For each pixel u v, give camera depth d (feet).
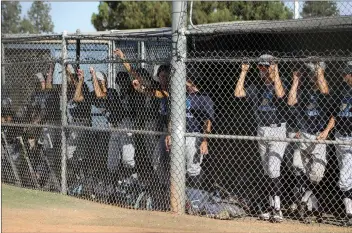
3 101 54.19
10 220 37.93
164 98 42.80
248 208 40.96
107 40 50.83
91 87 52.19
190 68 43.86
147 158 43.65
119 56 46.62
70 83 48.24
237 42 45.73
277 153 39.09
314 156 38.88
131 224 37.32
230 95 43.60
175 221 38.22
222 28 42.86
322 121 38.96
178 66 40.57
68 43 52.31
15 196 46.88
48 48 56.44
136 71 44.27
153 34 47.16
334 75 38.75
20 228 35.58
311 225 37.88
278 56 43.52
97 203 45.01
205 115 41.91
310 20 40.68
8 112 53.93
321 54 42.91
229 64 44.04
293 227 37.01
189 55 45.01
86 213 40.86
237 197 41.81
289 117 39.37
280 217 38.65
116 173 45.16
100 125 48.19
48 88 49.98
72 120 47.83
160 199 42.60
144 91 43.78
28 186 51.98
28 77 52.65
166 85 42.75
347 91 38.17
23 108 52.75
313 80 38.73
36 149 51.29
